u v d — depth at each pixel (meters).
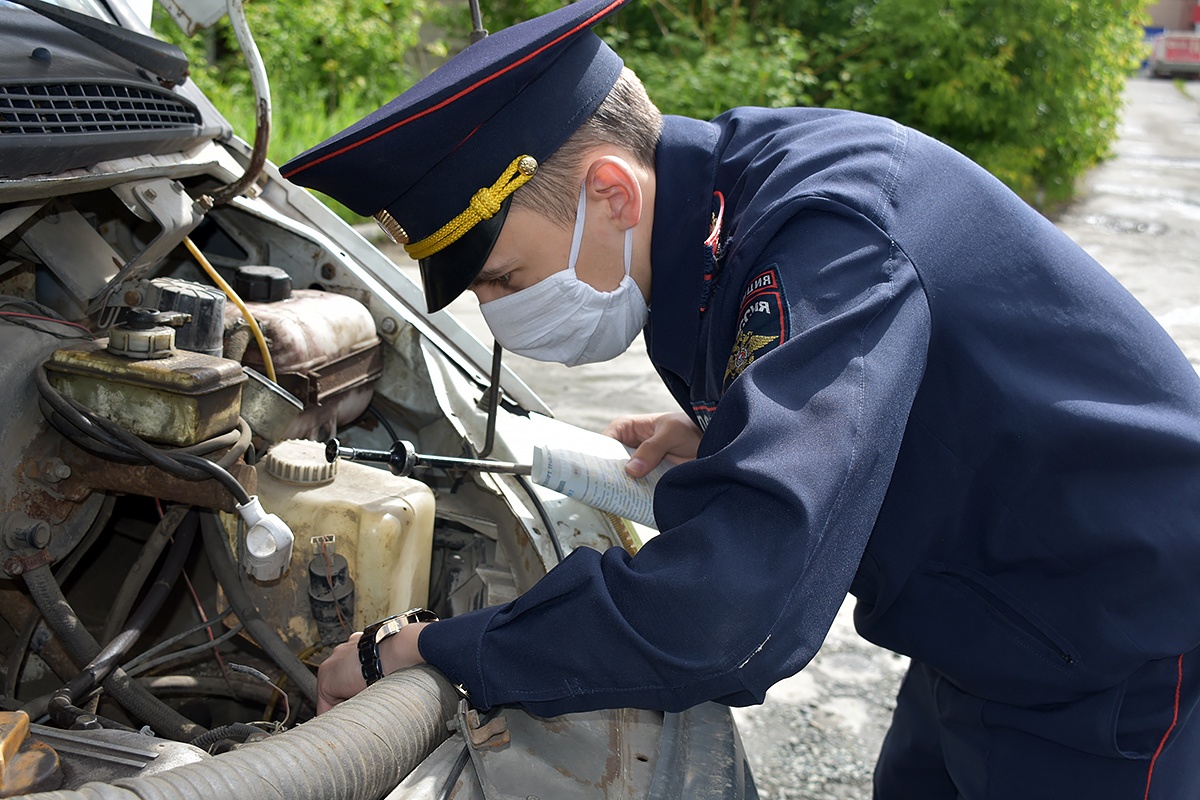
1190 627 1.17
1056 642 1.18
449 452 1.72
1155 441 1.11
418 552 1.42
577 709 0.96
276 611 1.41
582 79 1.09
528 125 1.06
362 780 0.93
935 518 1.14
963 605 1.21
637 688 0.92
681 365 1.20
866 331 0.93
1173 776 1.24
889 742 1.69
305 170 1.11
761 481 0.85
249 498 1.23
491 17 9.82
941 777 1.61
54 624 1.24
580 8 1.07
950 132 9.99
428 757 1.02
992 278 1.07
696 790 1.13
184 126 1.54
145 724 1.27
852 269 0.96
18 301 1.33
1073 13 9.72
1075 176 10.52
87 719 1.11
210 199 1.59
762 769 2.43
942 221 1.06
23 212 1.29
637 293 1.19
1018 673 1.21
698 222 1.13
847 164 1.05
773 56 9.12
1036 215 1.17
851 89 9.59
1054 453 1.08
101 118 1.32
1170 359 1.18
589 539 1.53
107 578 1.66
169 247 1.50
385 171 1.08
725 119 1.23
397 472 1.34
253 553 1.23
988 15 9.51
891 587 1.20
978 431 1.08
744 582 0.85
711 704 1.28
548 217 1.10
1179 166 12.31
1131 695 1.21
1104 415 1.08
